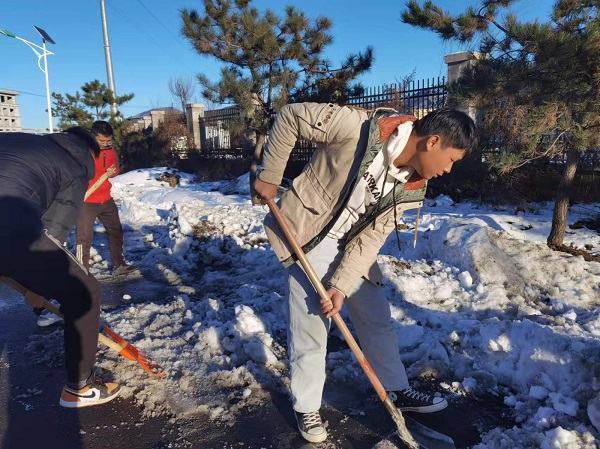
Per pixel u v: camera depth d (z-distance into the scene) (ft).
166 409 9.34
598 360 9.11
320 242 8.09
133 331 12.62
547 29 15.62
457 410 9.20
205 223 22.97
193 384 10.12
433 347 10.90
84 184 9.11
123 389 9.83
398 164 7.41
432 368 10.28
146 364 10.23
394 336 9.06
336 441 8.41
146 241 23.61
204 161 55.88
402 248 17.56
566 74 15.34
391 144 7.18
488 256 14.73
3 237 7.65
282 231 8.04
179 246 20.61
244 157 50.34
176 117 69.46
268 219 8.36
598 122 15.28
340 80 39.17
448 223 16.96
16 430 8.77
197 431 8.71
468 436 8.49
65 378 10.59
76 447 8.32
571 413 8.46
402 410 9.08
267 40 35.70
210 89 37.22
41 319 13.28
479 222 21.01
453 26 21.53
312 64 38.75
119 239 18.13
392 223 8.07
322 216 7.80
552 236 17.84
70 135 9.24
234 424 8.89
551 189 25.67
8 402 9.67
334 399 9.62
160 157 62.54
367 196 7.59
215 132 60.80
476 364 10.32
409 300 13.35
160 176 49.90
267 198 7.99
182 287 16.61
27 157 8.11
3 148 8.07
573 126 15.43
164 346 11.69
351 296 8.71
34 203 7.98
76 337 9.06
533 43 16.06
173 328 12.71
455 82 22.35
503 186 26.03
